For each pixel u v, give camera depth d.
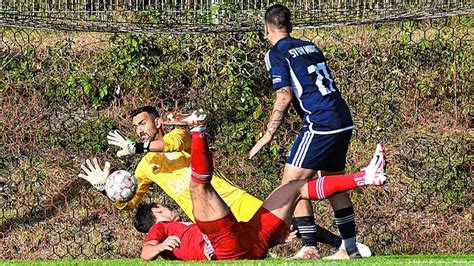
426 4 29.69
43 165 32.78
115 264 18.80
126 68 34.75
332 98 21.58
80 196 31.30
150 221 23.47
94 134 33.56
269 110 33.59
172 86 34.62
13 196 31.66
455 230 30.02
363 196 30.98
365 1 30.38
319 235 25.41
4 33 36.44
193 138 19.23
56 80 35.00
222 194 23.44
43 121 34.09
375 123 34.16
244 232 19.73
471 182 31.86
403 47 35.56
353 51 35.34
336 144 21.52
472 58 35.66
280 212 19.81
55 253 29.30
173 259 21.86
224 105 33.84
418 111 34.50
